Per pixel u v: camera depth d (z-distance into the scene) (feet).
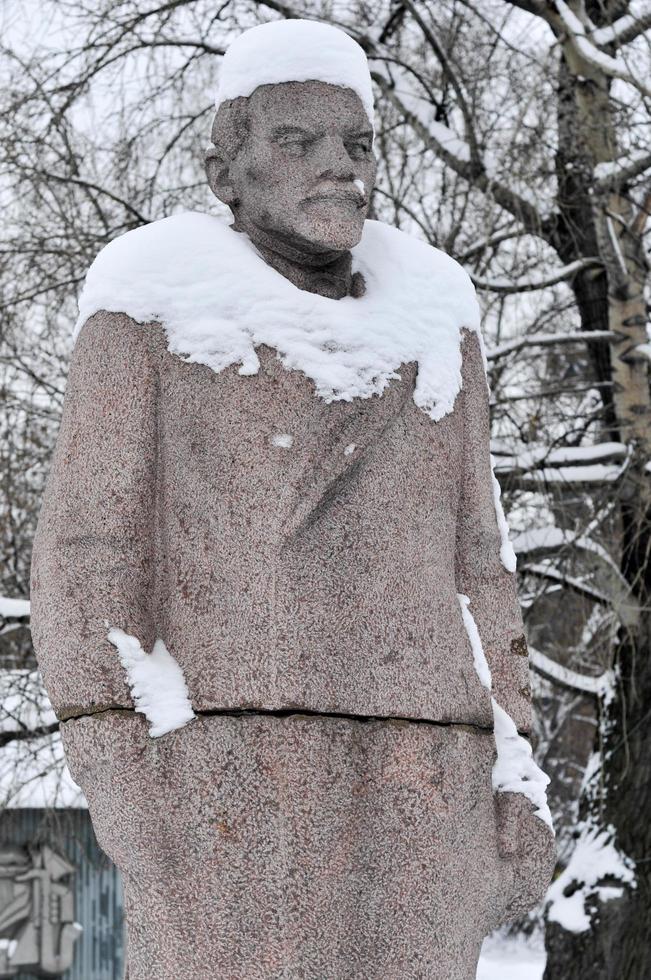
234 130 10.28
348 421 9.64
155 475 9.68
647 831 27.76
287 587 9.29
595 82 27.45
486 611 10.30
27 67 29.86
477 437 10.48
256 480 9.44
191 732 9.16
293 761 9.09
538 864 9.91
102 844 9.44
